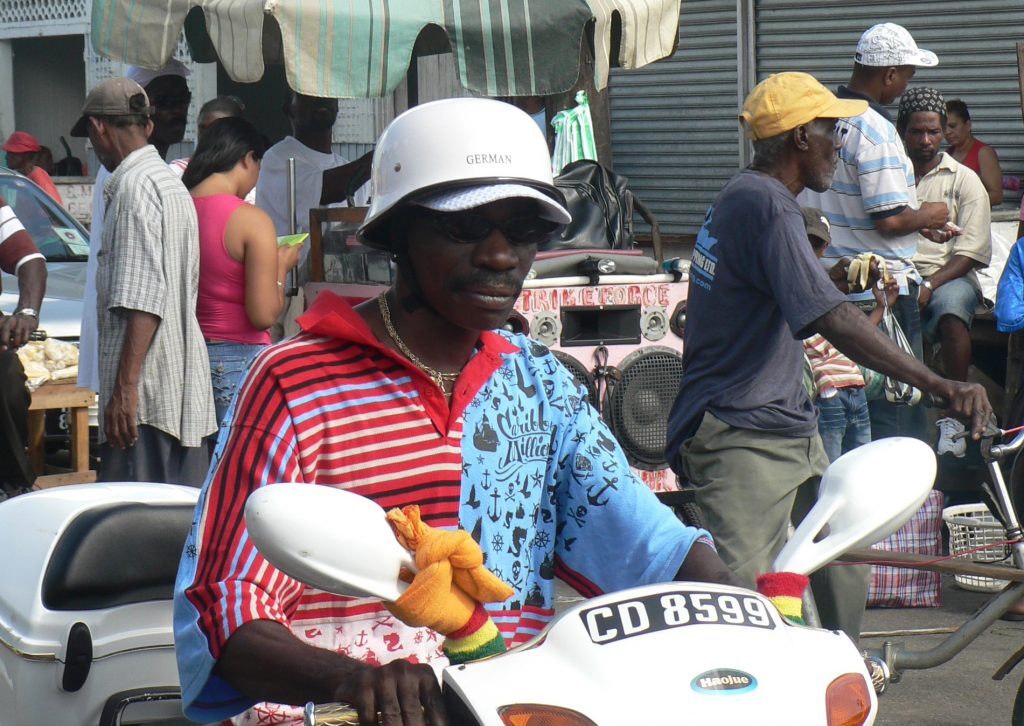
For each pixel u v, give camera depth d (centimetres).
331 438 246
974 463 939
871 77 847
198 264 652
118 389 636
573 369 756
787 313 513
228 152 675
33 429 920
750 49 1404
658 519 269
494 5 829
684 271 780
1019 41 1222
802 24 1371
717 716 188
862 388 735
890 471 232
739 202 529
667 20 927
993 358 1041
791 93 543
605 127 1316
